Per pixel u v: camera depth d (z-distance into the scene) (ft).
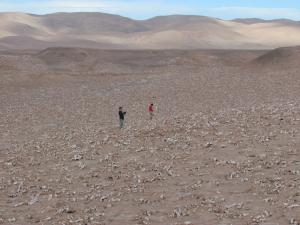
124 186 77.66
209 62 429.38
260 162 82.38
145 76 298.15
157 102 207.51
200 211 63.82
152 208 66.59
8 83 278.87
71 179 84.17
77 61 418.51
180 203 67.67
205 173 80.07
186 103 201.16
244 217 60.49
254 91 221.05
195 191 72.02
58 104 216.74
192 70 333.83
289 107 127.24
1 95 248.73
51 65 394.32
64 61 413.80
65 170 90.68
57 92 253.03
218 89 232.53
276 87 227.20
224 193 70.03
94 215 65.10
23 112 199.00
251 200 66.28
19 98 239.09
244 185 72.64
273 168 78.84
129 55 458.91
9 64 331.16
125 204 69.05
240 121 113.50
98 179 82.94
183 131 110.11
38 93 252.21
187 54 457.27
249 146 92.12
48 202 72.54
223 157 87.35
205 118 122.52
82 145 111.34
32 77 297.53
